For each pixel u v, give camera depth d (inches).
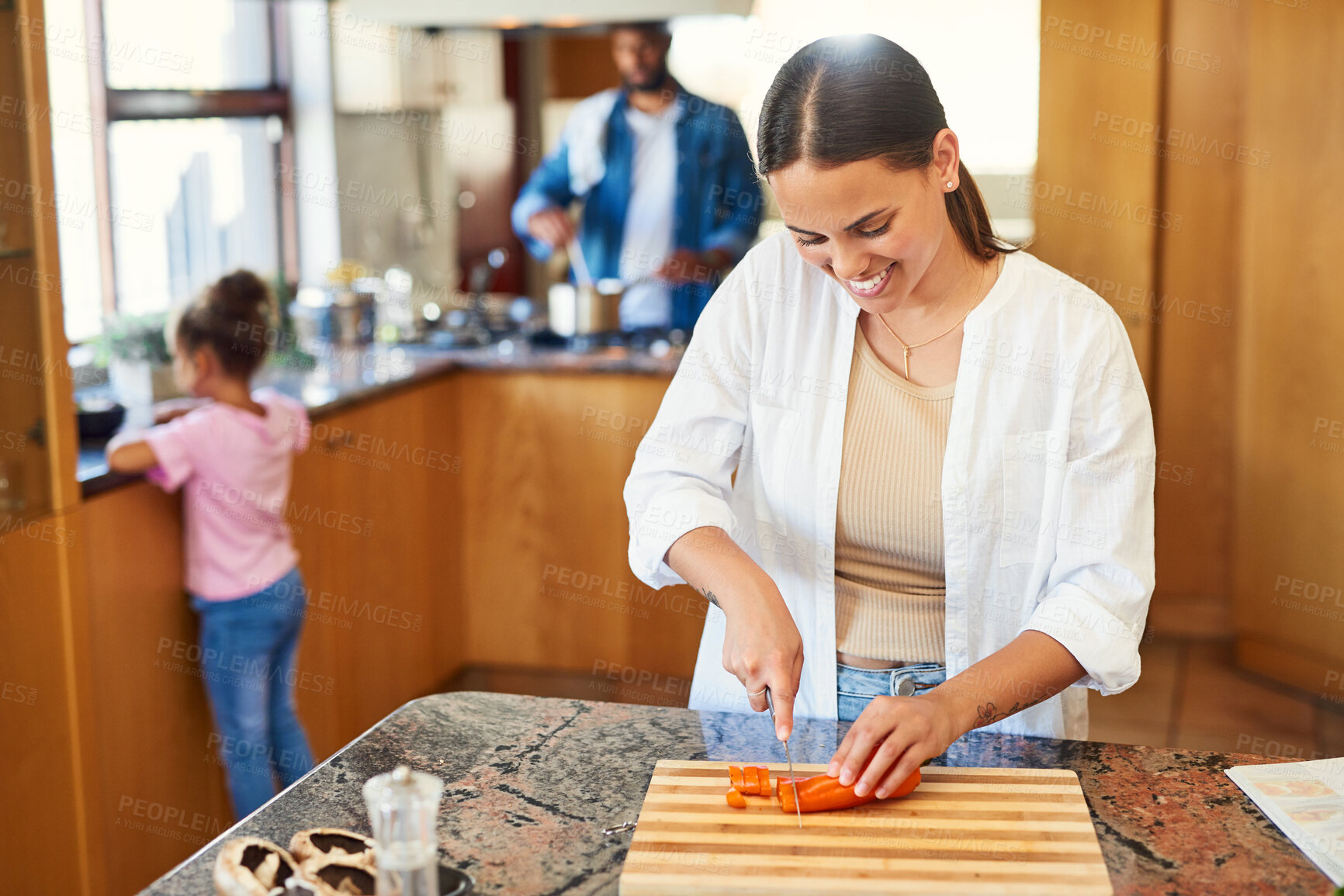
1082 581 48.6
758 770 43.0
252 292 93.1
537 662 139.2
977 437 50.6
